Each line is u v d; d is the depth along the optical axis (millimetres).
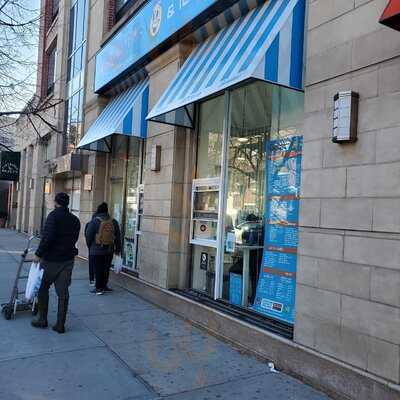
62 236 6270
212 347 5820
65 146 16141
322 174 4727
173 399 4328
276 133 6305
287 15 5309
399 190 3951
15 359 5223
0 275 10836
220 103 7547
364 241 4227
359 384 4137
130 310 7660
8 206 32594
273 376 4891
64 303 6305
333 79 4688
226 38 6785
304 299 4832
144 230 8820
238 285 6762
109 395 4379
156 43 8383
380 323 4035
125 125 8914
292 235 5867
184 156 8070
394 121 4047
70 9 16719
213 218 7367
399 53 4043
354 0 4516
